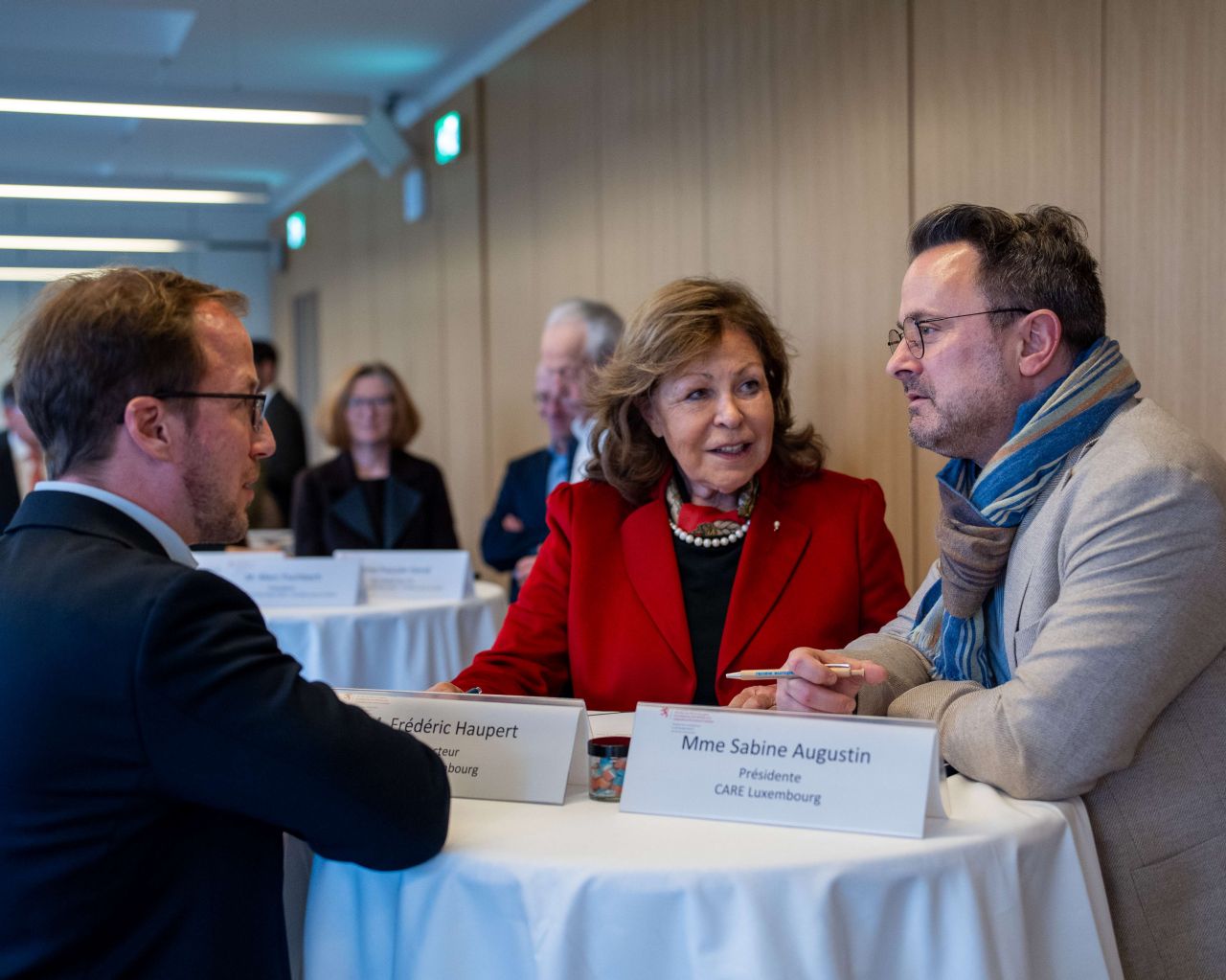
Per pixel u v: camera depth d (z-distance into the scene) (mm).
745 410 1967
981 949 1253
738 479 1989
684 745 1420
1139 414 1562
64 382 1323
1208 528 1430
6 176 8117
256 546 4625
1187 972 1472
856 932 1235
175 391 1353
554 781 1463
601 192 5156
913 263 1728
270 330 11680
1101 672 1399
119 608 1193
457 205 6750
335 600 3447
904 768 1317
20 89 5418
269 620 3271
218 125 8180
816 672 1526
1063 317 1634
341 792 1216
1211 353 2516
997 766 1440
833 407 3734
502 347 6301
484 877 1268
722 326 1983
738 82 4145
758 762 1384
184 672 1183
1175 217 2586
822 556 2018
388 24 5914
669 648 1977
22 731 1187
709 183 4348
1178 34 2557
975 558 1642
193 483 1376
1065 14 2844
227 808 1218
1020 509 1604
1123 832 1485
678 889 1212
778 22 3922
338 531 4289
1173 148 2582
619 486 2123
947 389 1672
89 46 6238
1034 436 1595
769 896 1213
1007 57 3021
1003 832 1309
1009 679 1672
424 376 7434
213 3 5566
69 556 1258
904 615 1927
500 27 5984
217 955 1271
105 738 1185
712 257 4352
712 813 1380
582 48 5266
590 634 2035
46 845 1191
